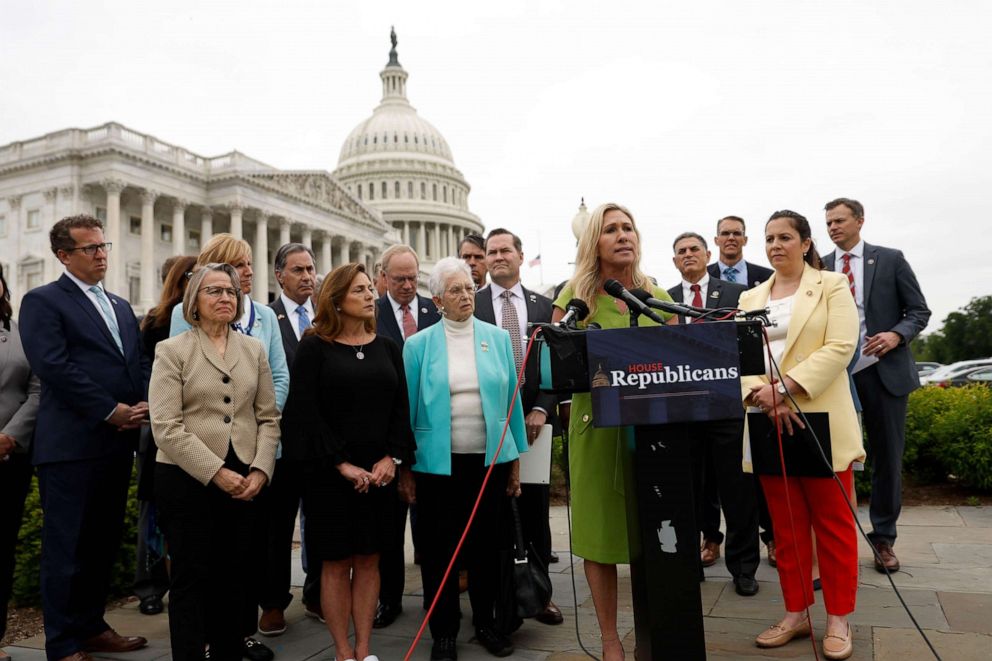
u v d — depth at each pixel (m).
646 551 2.62
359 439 3.98
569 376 2.62
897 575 5.26
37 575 5.53
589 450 3.43
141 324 5.05
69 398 4.24
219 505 3.96
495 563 4.25
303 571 6.28
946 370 26.75
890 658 3.73
